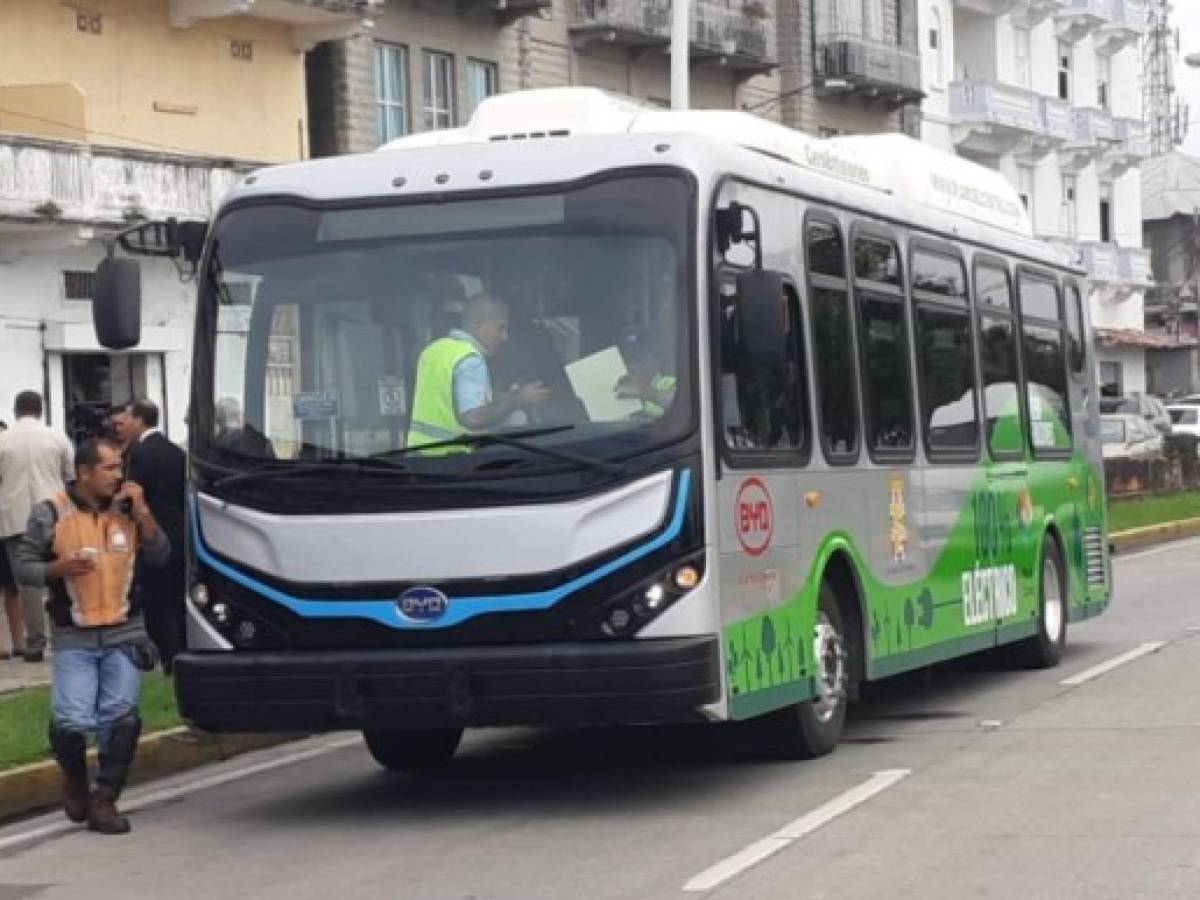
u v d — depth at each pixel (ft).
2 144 80.59
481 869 29.30
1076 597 54.03
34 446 54.80
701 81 137.59
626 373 31.89
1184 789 32.83
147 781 40.40
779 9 148.97
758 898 26.35
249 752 43.65
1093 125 195.62
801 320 36.50
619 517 31.35
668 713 30.91
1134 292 208.44
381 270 33.14
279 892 28.66
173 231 35.45
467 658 31.19
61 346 85.40
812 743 37.19
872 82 154.61
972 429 46.26
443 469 31.86
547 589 31.32
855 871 27.73
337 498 32.27
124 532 34.47
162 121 93.15
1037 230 190.70
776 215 35.73
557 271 32.48
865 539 39.01
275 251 33.76
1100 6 200.64
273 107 99.45
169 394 90.89
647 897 26.78
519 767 38.99
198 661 32.68
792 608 35.19
